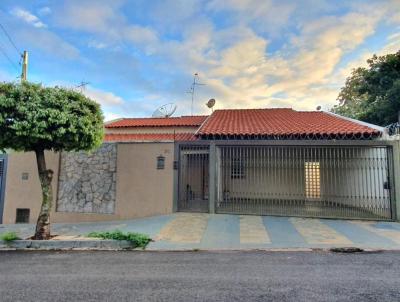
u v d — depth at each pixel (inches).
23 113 275.7
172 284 173.9
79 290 165.0
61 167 475.8
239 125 533.0
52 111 279.6
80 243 282.5
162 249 267.9
